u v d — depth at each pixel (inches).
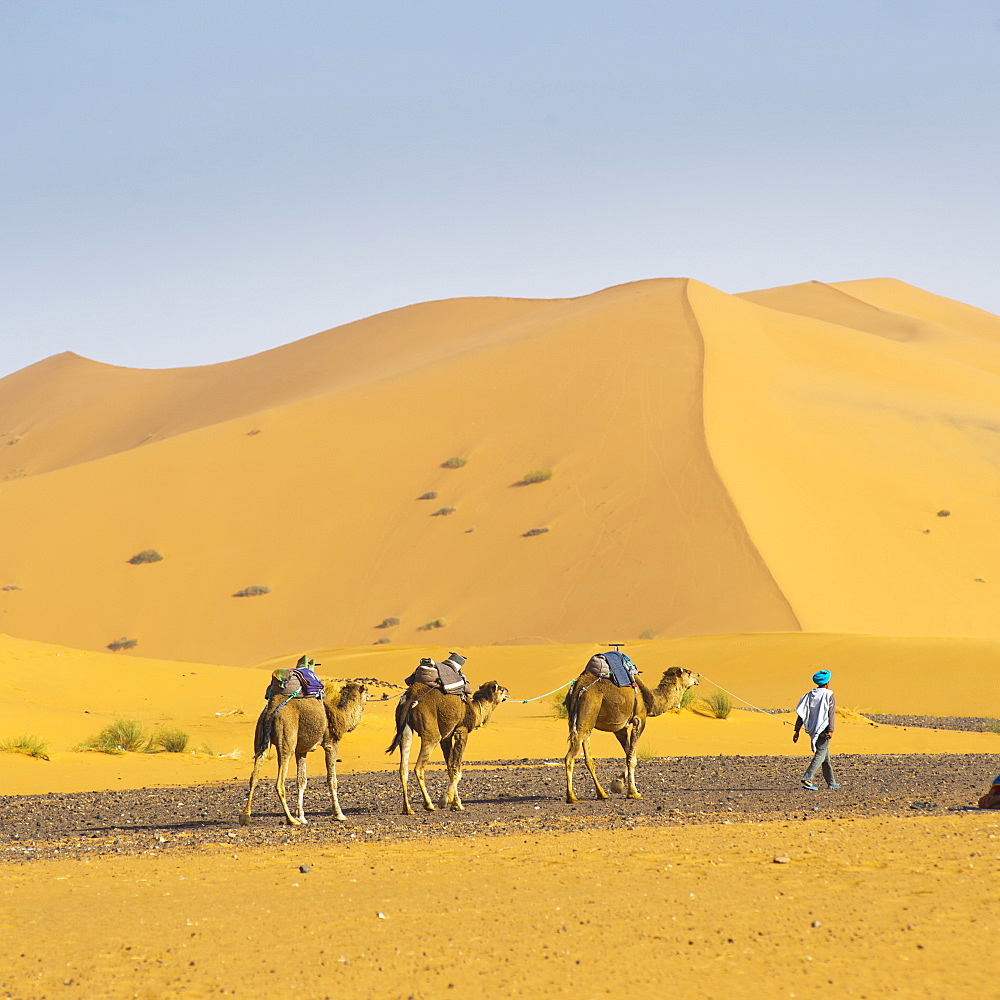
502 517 3270.2
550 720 1349.7
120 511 3659.0
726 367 3900.1
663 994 249.8
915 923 303.1
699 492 3036.4
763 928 303.7
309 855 451.8
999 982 249.9
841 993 246.1
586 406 3722.9
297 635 3024.1
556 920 320.5
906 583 2832.2
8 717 1094.4
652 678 1872.5
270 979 270.4
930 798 623.5
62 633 3149.6
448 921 323.6
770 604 2536.9
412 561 3196.4
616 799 662.5
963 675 1782.7
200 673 1611.7
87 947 303.4
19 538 3548.2
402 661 2139.5
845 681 1814.7
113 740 1013.2
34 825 592.4
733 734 1244.5
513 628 2758.4
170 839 522.0
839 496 3193.9
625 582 2783.0
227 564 3361.2
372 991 258.5
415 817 588.4
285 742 567.5
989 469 3540.8
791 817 540.1
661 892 354.3
